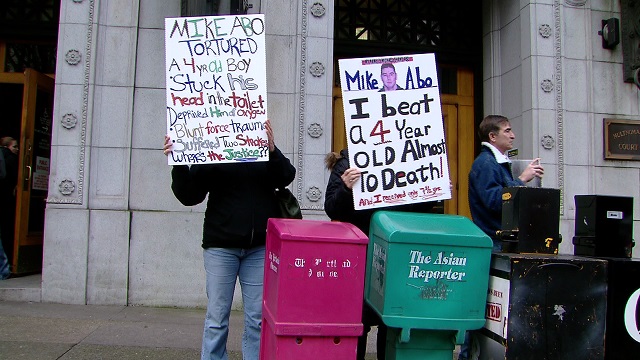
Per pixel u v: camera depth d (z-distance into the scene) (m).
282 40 6.29
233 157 3.44
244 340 3.56
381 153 3.17
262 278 3.51
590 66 6.74
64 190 6.00
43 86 6.82
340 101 7.20
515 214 2.79
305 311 2.54
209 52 3.50
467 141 7.50
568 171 6.57
